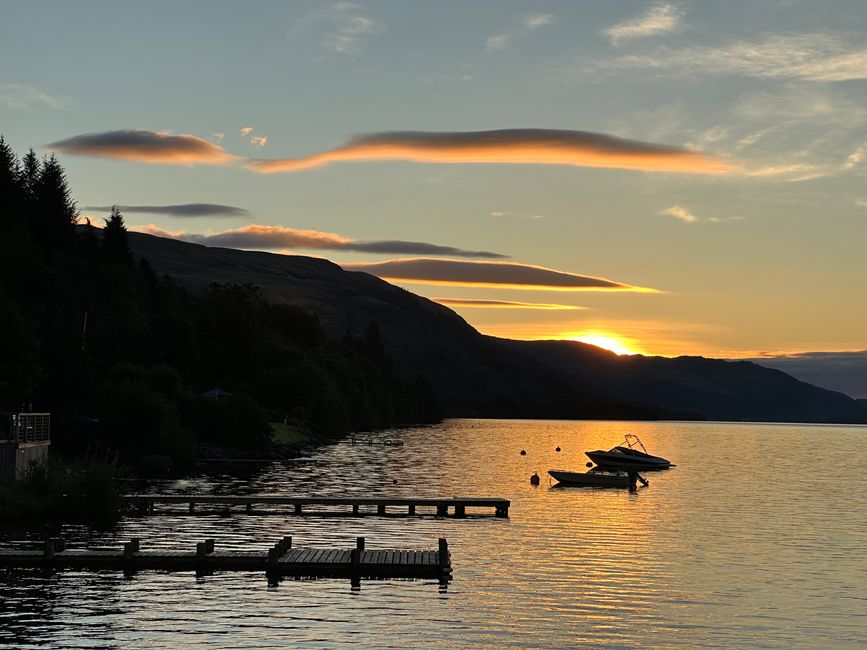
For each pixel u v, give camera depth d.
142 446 108.44
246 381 183.50
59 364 116.94
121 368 128.25
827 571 48.25
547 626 36.25
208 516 65.81
